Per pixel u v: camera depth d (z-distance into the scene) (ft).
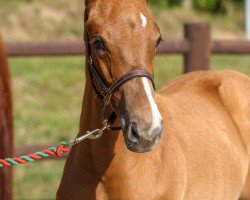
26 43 25.58
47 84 43.52
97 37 13.55
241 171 18.02
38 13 54.70
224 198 17.24
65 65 47.29
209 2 71.72
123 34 13.38
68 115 39.27
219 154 17.15
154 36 13.55
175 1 68.64
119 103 13.52
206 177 16.57
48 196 30.04
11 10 54.13
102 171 15.03
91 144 15.07
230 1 74.79
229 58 53.47
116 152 14.83
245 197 18.75
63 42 25.86
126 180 14.92
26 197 29.84
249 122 18.74
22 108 39.75
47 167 32.91
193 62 26.96
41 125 37.37
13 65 46.29
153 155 15.07
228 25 67.56
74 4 57.72
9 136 20.29
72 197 15.52
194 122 17.13
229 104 18.66
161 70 48.73
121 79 13.35
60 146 14.64
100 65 13.75
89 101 15.10
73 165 15.64
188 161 16.16
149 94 13.19
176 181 15.37
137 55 13.34
